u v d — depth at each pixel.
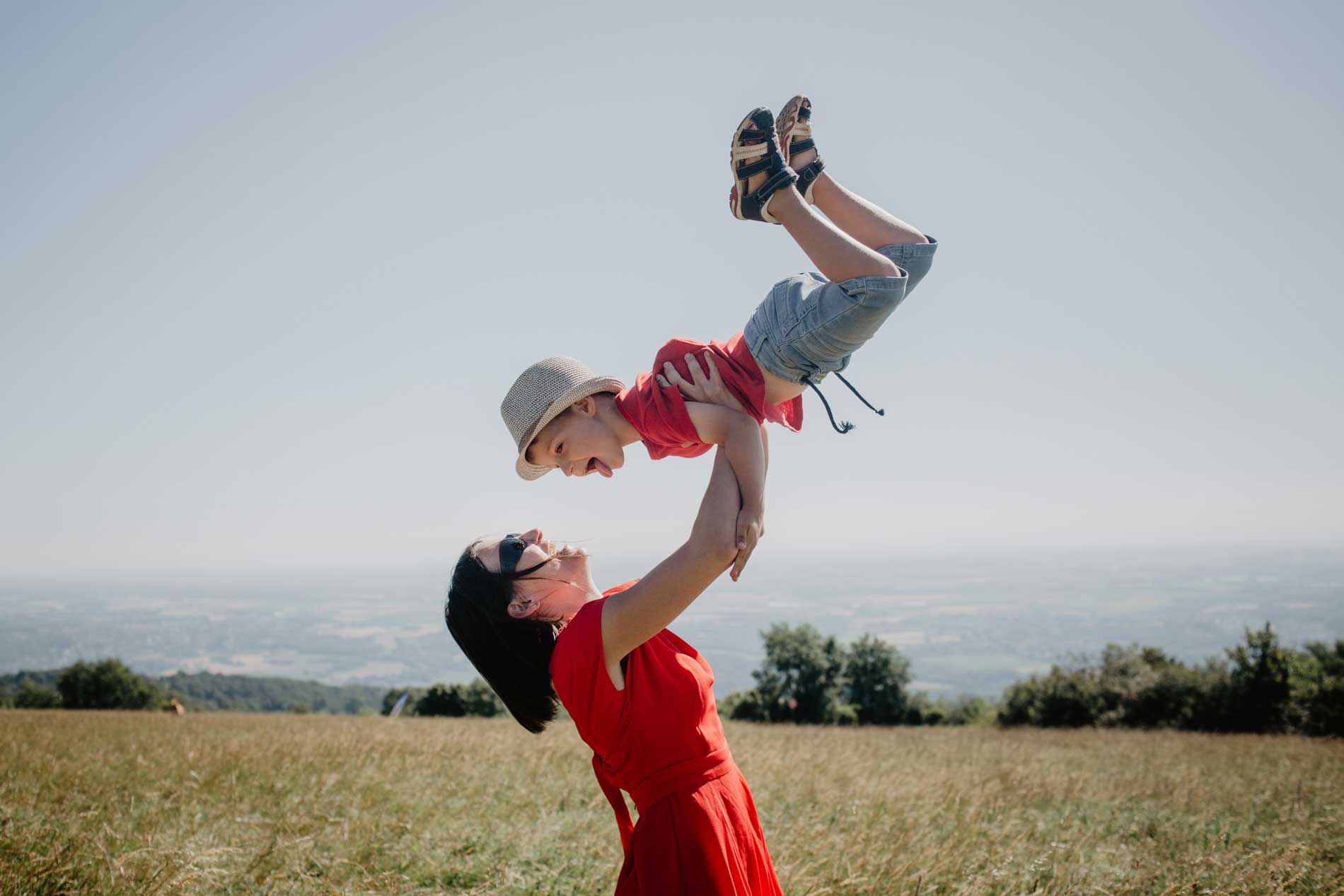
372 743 10.59
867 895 4.07
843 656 53.12
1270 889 4.35
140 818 5.21
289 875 4.23
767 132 1.96
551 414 2.10
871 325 1.93
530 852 4.76
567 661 1.94
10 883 3.70
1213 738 26.05
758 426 2.00
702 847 1.85
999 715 42.94
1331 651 34.78
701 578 1.85
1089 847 5.45
